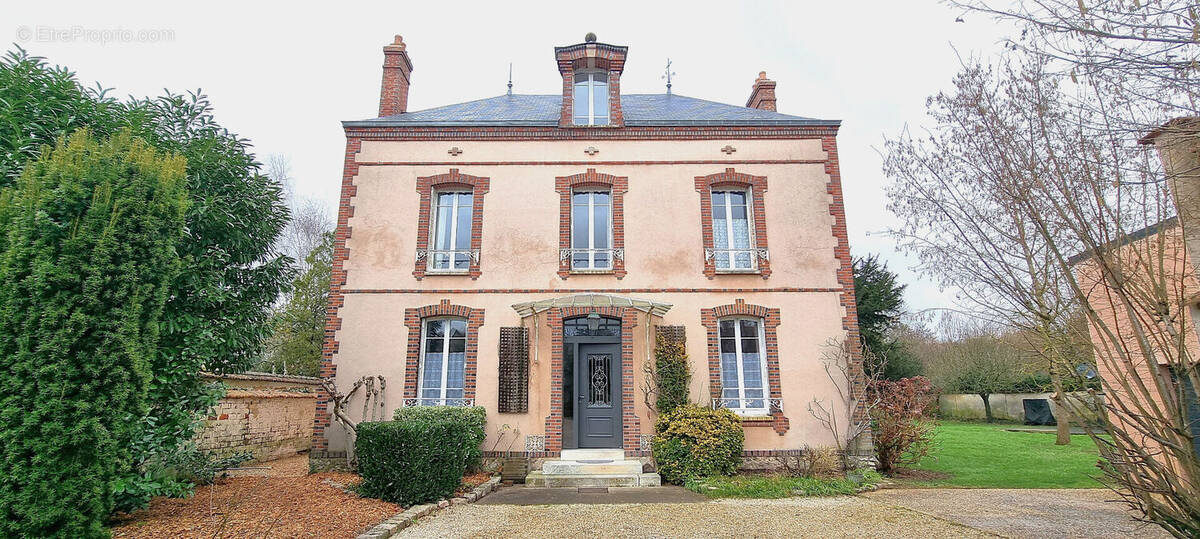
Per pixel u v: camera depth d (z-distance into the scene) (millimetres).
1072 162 3840
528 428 11102
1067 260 4055
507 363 11328
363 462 8219
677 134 12820
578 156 12672
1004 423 26281
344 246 11969
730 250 12328
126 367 5133
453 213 12633
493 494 9320
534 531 6898
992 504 8500
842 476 10328
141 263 5367
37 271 4703
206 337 7410
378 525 6715
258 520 6543
